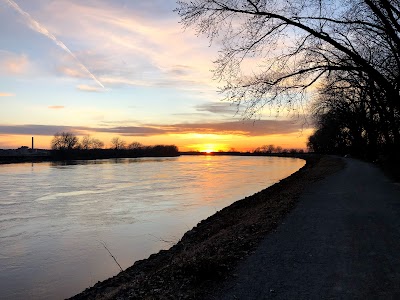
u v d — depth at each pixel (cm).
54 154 13900
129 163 10544
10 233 1845
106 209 2475
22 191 3569
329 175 2988
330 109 4222
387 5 1511
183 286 624
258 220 1184
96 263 1319
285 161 11344
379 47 2069
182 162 11256
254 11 1270
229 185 3797
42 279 1181
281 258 745
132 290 662
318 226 1030
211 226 1484
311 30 1358
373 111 3672
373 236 898
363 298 541
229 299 556
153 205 2564
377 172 3077
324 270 666
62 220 2145
